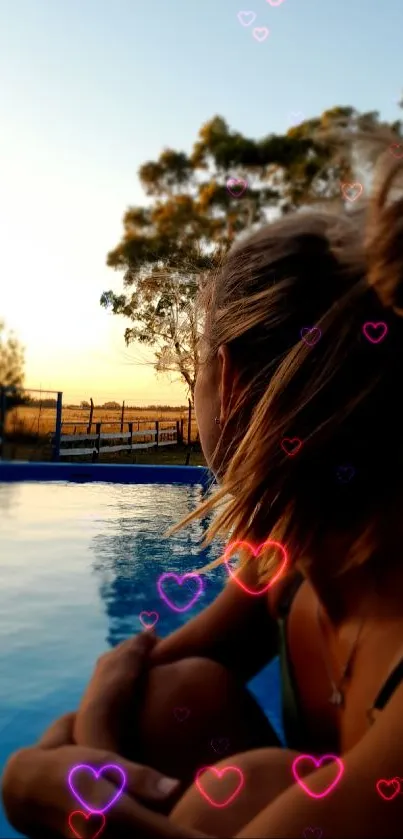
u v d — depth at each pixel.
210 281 0.86
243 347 0.71
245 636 1.12
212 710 0.91
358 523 0.64
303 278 0.70
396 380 0.62
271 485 0.65
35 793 0.70
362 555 0.64
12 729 1.82
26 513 6.22
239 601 1.12
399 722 0.53
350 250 0.69
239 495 0.67
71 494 7.66
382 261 0.58
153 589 3.50
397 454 0.62
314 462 0.63
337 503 0.64
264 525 0.68
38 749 0.78
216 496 0.74
